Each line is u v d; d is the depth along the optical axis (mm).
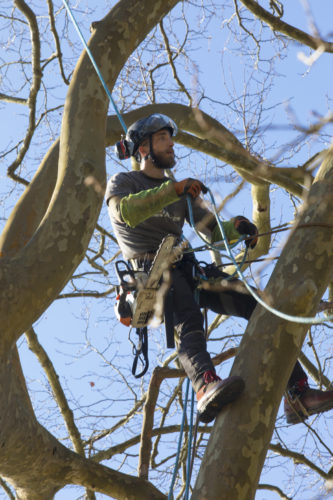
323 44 3021
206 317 6117
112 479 6617
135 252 5984
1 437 5898
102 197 5895
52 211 5770
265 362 5219
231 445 5039
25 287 5551
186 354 5582
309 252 5438
